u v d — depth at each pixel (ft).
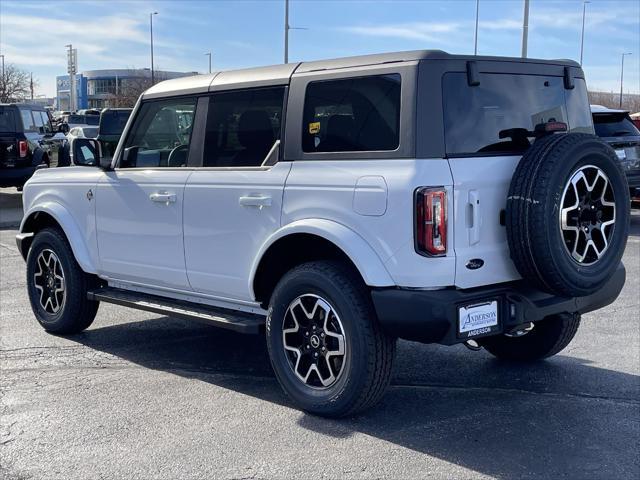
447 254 13.91
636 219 47.91
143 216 18.90
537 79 16.16
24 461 13.52
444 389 17.20
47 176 22.09
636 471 12.98
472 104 14.76
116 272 20.03
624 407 16.01
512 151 15.25
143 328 23.04
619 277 16.81
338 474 12.87
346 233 14.55
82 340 21.59
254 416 15.55
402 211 13.83
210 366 19.12
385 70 14.57
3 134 54.03
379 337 14.55
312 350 15.46
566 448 13.91
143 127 19.40
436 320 13.75
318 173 15.21
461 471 12.97
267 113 16.52
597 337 21.59
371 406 15.07
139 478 12.82
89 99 342.85
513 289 15.06
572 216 14.25
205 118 17.80
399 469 13.05
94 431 14.82
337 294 14.66
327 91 15.46
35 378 18.12
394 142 14.25
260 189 16.14
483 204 14.39
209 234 17.33
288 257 16.63
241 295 16.98
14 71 261.65
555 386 17.38
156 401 16.48
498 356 19.53
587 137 14.43
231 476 12.85
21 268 32.78
